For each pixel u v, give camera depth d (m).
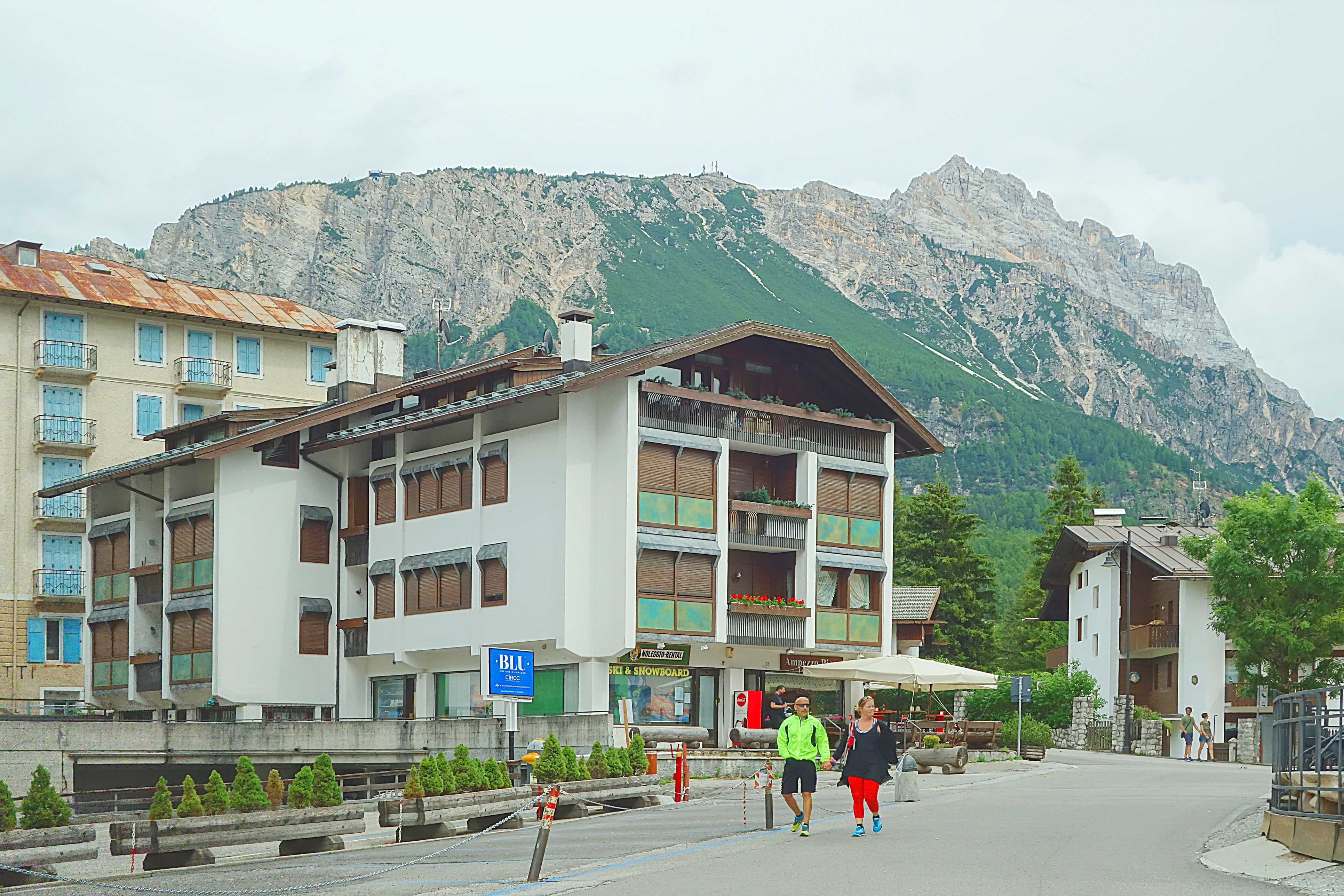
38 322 63.75
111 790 37.66
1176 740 62.12
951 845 18.42
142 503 54.59
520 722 38.34
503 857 19.75
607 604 42.09
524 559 43.41
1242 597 52.12
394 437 50.22
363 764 41.44
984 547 177.12
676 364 45.59
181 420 66.69
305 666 49.72
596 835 22.66
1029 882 14.61
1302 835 16.27
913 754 36.53
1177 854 17.22
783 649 46.00
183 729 44.19
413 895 15.77
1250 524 52.16
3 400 62.66
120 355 65.50
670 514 43.00
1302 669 52.81
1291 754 17.66
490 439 45.16
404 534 47.88
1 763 41.72
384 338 54.25
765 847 18.89
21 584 62.19
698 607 43.19
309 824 23.03
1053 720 64.75
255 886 17.67
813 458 46.75
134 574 53.91
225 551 48.59
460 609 45.41
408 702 48.59
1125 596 66.06
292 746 42.47
